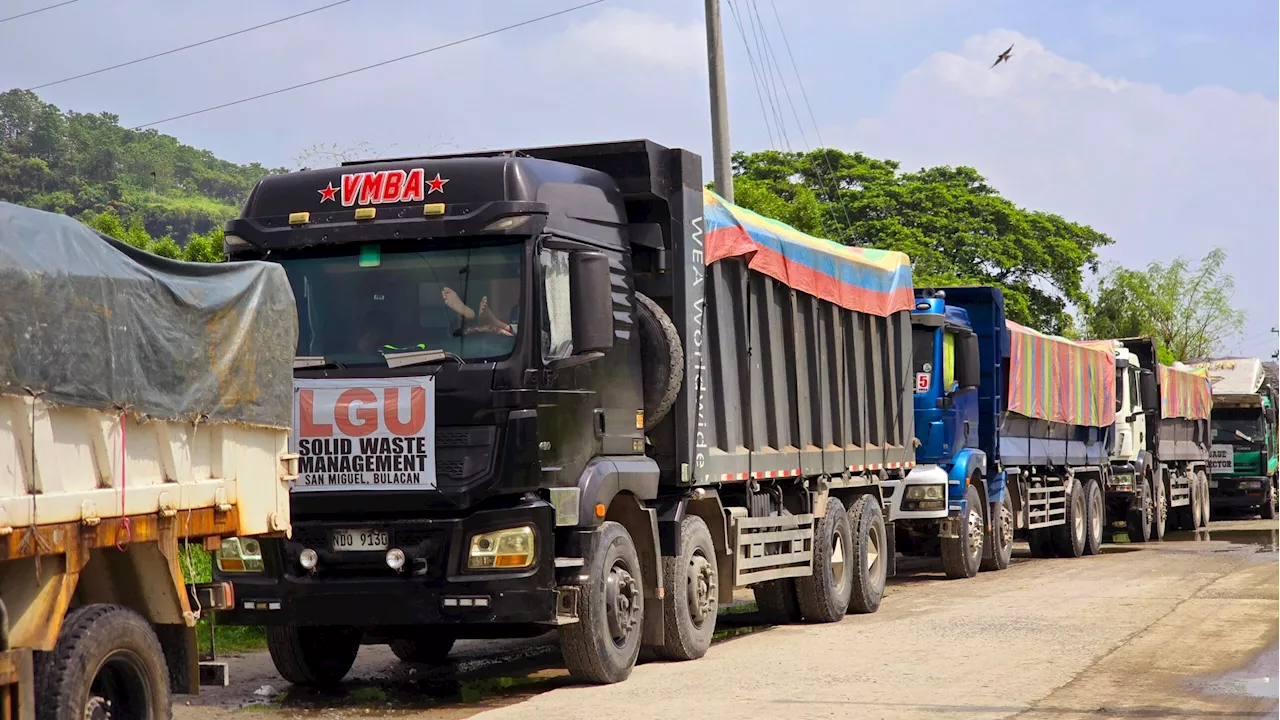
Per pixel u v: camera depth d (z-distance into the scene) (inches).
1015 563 868.0
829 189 2107.5
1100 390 988.6
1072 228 2234.3
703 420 441.4
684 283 429.4
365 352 370.6
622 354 406.0
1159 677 388.5
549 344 372.2
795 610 542.0
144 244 889.5
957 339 724.0
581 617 379.6
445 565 358.6
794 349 518.9
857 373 582.2
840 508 560.7
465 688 404.8
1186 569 765.3
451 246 372.8
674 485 431.5
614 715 337.7
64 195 4399.6
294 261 382.3
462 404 358.3
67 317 236.8
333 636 410.3
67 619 245.0
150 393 259.6
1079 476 968.9
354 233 375.9
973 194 2197.3
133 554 266.7
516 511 360.8
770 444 499.8
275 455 305.7
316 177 387.5
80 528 240.1
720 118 810.8
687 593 435.8
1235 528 1332.4
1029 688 371.6
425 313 370.9
